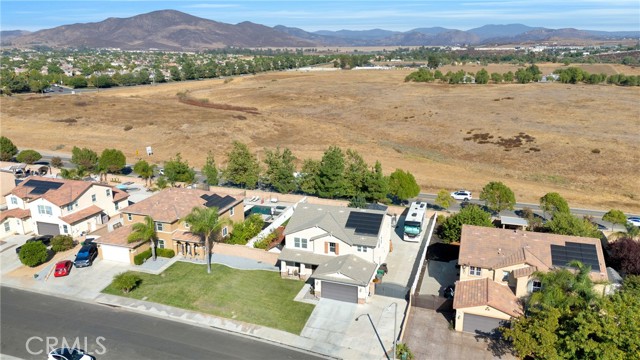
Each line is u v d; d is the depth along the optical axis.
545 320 32.22
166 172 73.25
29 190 56.78
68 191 55.84
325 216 46.78
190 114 125.62
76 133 110.25
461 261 40.81
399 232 57.56
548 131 108.00
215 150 100.19
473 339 36.09
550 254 39.94
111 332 36.44
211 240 50.16
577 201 71.69
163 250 49.31
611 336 29.58
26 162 86.38
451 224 53.44
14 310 39.28
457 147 104.62
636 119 115.44
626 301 32.06
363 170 66.31
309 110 146.12
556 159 92.00
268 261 48.47
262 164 89.06
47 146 102.81
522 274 37.75
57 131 111.50
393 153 100.56
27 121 118.25
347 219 46.50
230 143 104.44
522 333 32.19
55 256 49.31
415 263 49.12
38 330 36.56
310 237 45.12
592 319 30.69
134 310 39.59
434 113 133.25
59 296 41.69
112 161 79.81
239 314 39.09
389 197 72.06
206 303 40.59
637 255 42.09
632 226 48.94
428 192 75.81
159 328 37.06
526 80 186.88
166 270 46.34
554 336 31.45
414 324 37.97
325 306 40.38
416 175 85.06
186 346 34.84
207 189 71.50
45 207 54.16
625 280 39.00
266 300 41.22
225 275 45.28
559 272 35.06
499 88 167.62
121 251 47.69
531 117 122.44
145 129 111.62
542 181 82.94
